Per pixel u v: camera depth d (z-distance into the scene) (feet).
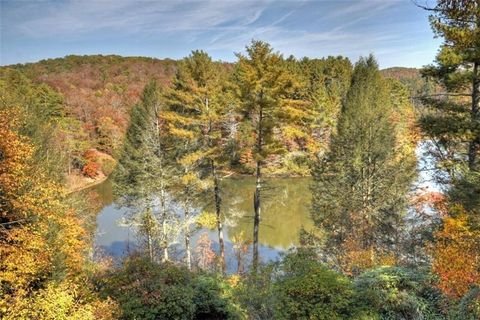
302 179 142.31
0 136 33.47
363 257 49.55
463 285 30.19
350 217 61.98
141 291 36.86
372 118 72.38
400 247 53.52
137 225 75.41
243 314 35.29
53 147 58.39
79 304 35.19
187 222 73.87
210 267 66.64
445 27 27.12
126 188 82.02
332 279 31.78
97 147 196.75
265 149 59.16
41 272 39.17
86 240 70.69
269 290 35.14
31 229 37.52
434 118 36.70
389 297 32.37
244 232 94.02
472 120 33.24
